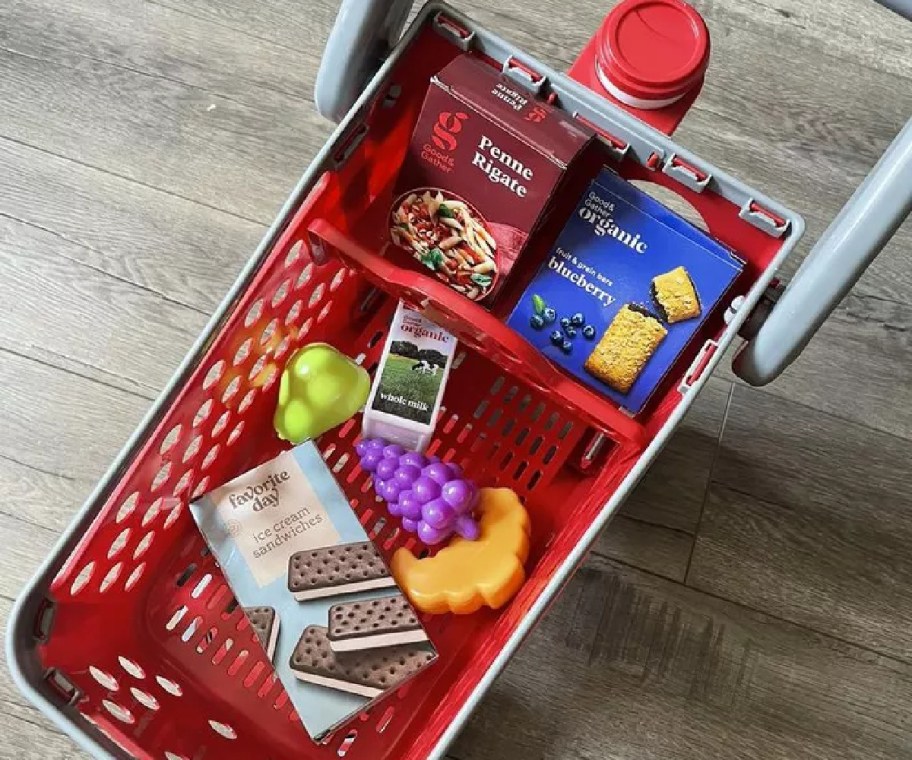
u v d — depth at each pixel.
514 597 0.89
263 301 0.83
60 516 1.07
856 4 1.24
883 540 1.10
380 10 0.74
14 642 0.70
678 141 1.20
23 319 1.12
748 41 1.23
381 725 0.88
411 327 0.89
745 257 0.80
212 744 0.85
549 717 1.04
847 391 1.13
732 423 1.12
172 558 0.91
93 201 1.16
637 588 1.07
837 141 1.21
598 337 0.83
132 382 1.11
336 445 0.95
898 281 1.16
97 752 0.70
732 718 1.05
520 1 1.22
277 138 1.19
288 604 0.82
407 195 0.81
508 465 0.95
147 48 1.20
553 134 0.74
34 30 1.20
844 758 1.04
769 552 1.09
